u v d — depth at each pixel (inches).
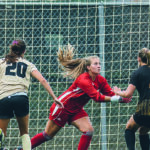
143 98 669.9
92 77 713.6
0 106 634.8
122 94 665.0
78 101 712.4
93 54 1069.1
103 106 918.4
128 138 703.1
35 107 1087.0
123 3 1013.2
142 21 1104.8
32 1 1017.5
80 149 711.1
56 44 1110.4
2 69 654.5
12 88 639.1
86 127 711.7
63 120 721.6
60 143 1053.2
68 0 1053.2
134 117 690.2
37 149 1000.9
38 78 651.5
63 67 748.0
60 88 1066.1
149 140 733.9
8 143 1016.9
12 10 1067.9
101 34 969.5
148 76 662.5
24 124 653.3
